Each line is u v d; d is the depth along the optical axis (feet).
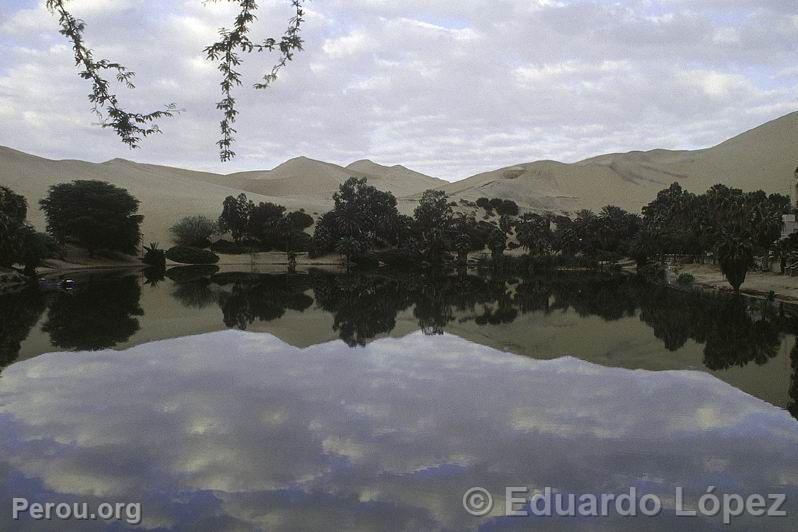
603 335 112.78
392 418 59.57
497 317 139.03
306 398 66.39
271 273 306.55
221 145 31.91
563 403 65.62
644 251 335.26
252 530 37.40
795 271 210.79
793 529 38.60
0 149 568.82
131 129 30.53
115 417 59.36
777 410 63.93
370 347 98.37
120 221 329.52
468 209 570.46
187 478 45.03
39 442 52.39
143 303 159.63
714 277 250.57
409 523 38.65
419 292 204.95
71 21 29.53
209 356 89.56
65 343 99.71
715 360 90.12
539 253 374.43
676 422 59.31
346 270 339.98
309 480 44.86
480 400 66.23
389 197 399.44
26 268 228.02
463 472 46.57
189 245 390.63
